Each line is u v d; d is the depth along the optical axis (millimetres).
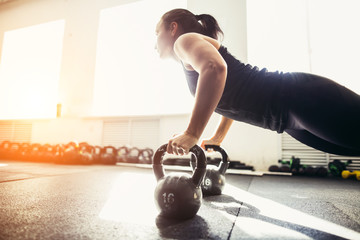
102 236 608
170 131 3994
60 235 610
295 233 668
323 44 3424
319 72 3395
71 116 4711
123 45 4648
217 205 1025
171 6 4508
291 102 661
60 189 1394
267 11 3773
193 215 797
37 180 1782
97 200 1092
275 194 1399
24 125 4984
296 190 1608
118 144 4363
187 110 3992
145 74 4391
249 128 3520
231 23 3861
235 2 3920
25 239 576
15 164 3385
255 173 2795
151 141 4184
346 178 2686
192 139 635
